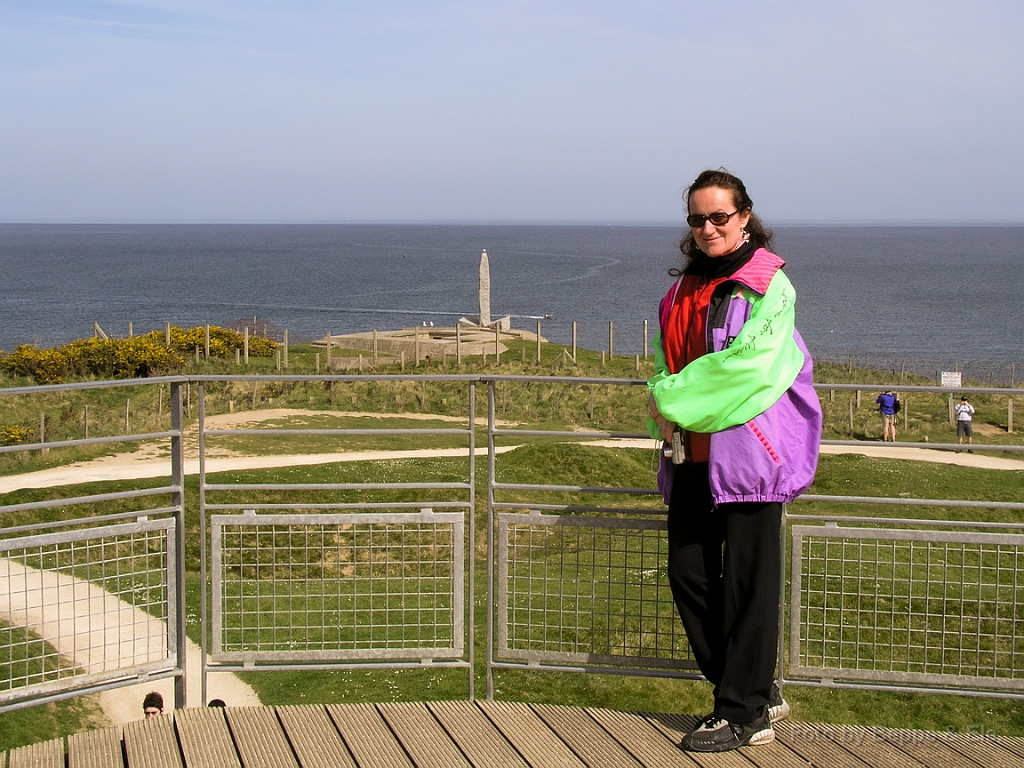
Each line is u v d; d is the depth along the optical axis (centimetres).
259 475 1770
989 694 465
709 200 402
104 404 2794
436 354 4353
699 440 414
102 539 468
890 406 2484
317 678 977
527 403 2869
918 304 9962
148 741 427
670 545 429
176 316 8894
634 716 452
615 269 17138
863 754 420
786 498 402
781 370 393
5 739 812
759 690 416
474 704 463
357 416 2586
